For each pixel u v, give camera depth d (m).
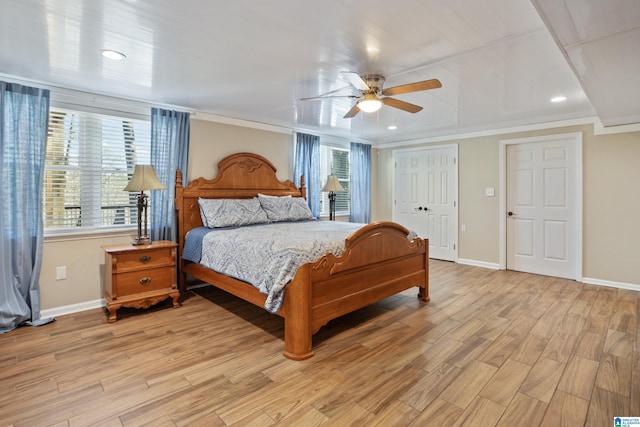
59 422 1.70
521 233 4.89
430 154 5.88
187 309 3.38
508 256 5.02
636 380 2.04
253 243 2.80
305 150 5.22
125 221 3.66
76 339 2.66
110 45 2.33
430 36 2.17
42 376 2.12
